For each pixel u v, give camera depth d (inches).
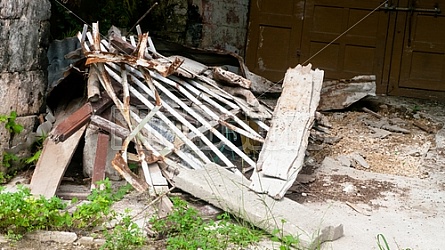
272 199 169.6
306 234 154.7
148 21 317.1
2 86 190.5
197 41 324.2
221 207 167.2
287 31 326.0
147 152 183.5
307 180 203.9
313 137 235.5
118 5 296.7
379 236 166.9
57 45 229.6
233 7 324.8
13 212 155.3
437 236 169.0
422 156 235.0
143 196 181.0
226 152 211.0
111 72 198.2
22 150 198.7
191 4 320.5
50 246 153.6
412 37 317.1
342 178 209.3
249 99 213.9
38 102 203.6
